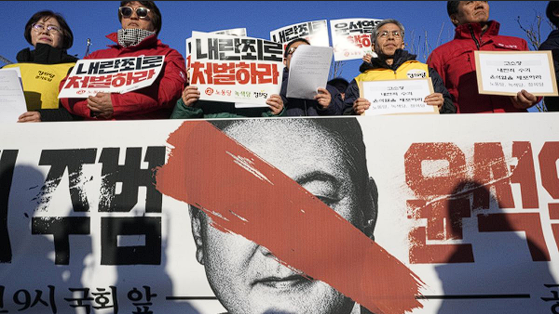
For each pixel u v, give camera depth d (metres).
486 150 2.56
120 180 2.57
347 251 2.42
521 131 2.58
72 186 2.57
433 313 2.33
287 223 2.47
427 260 2.40
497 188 2.50
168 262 2.44
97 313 2.39
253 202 2.50
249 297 2.38
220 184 2.54
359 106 2.90
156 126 2.65
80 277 2.44
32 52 3.44
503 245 2.43
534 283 2.36
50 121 2.92
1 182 2.58
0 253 2.49
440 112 3.04
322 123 2.62
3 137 2.65
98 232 2.50
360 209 2.49
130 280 2.42
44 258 2.48
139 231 2.49
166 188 2.55
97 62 2.98
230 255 2.43
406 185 2.52
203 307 2.38
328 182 2.53
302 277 2.39
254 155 2.58
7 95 2.87
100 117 2.91
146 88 2.98
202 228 2.48
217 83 2.97
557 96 3.07
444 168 2.54
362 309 2.34
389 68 3.34
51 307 2.41
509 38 3.50
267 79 3.01
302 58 2.99
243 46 3.05
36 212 2.54
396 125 2.61
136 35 3.39
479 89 2.90
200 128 2.63
